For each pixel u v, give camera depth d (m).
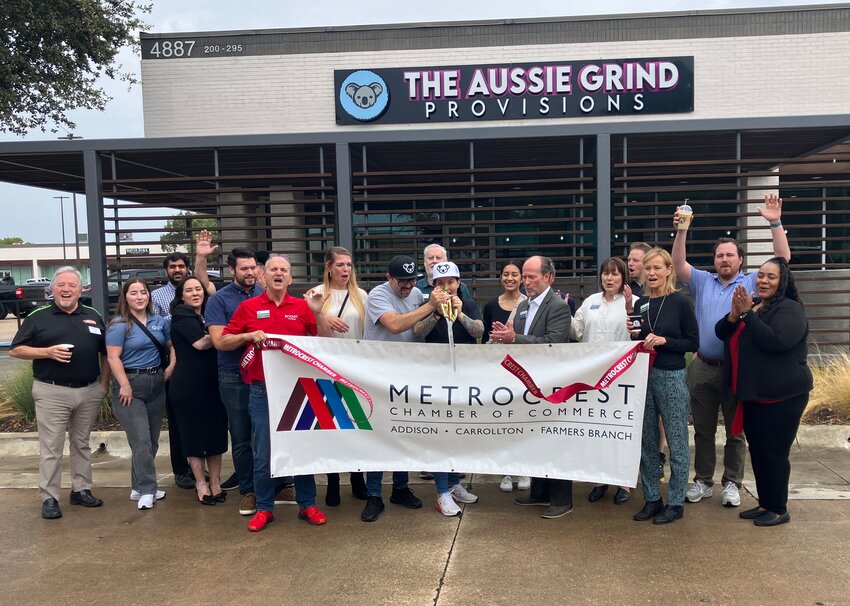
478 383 5.00
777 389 4.57
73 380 5.35
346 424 5.03
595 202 9.75
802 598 3.74
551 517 5.04
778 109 13.65
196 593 3.94
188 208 15.55
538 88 13.70
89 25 14.40
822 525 4.78
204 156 11.13
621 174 12.55
